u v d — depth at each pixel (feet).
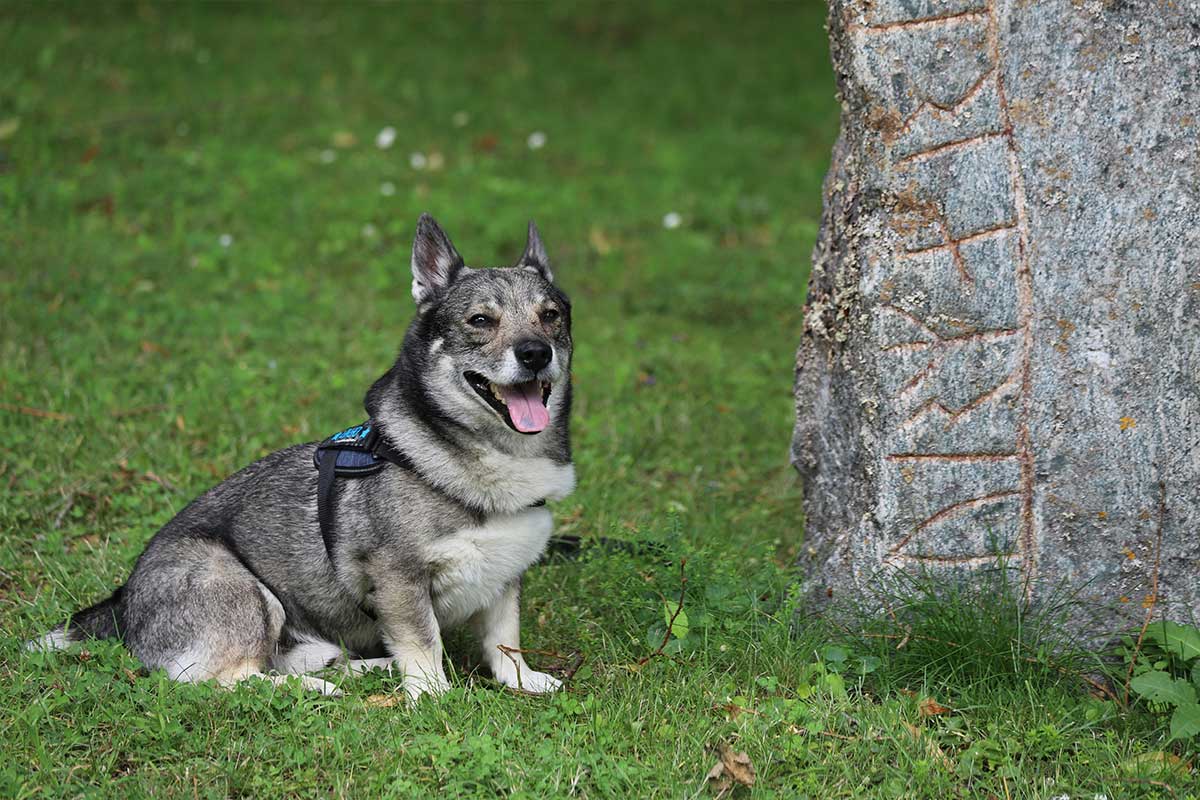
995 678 14.97
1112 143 14.46
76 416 22.94
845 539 16.17
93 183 35.96
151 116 41.42
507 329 15.44
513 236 35.94
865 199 15.29
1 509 19.72
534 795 12.59
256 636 15.34
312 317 29.40
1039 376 14.98
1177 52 14.23
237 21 54.24
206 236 32.99
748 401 26.78
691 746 13.71
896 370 15.29
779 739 13.80
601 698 14.88
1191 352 14.56
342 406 24.54
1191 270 14.43
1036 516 15.28
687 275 34.78
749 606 16.61
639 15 62.34
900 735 13.89
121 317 27.96
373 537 15.16
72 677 14.67
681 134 47.67
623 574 17.57
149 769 13.12
